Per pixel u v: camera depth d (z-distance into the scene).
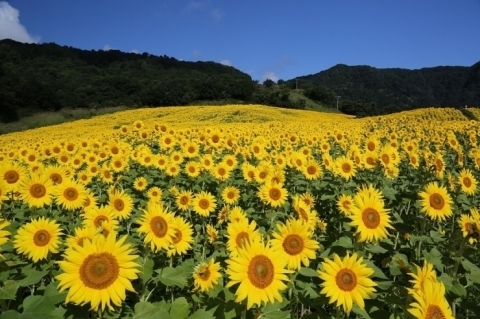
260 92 117.00
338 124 40.91
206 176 11.02
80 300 2.71
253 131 25.92
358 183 9.53
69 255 2.80
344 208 5.85
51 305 3.02
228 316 3.31
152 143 18.88
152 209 3.94
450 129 28.19
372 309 3.69
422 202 5.13
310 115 66.75
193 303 3.85
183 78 125.75
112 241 2.90
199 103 104.62
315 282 3.97
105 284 2.76
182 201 7.84
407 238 5.48
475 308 3.65
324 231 5.93
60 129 46.94
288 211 7.47
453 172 11.84
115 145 14.62
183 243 4.35
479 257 5.46
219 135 17.03
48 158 15.36
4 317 2.90
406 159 13.25
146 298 3.58
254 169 9.74
